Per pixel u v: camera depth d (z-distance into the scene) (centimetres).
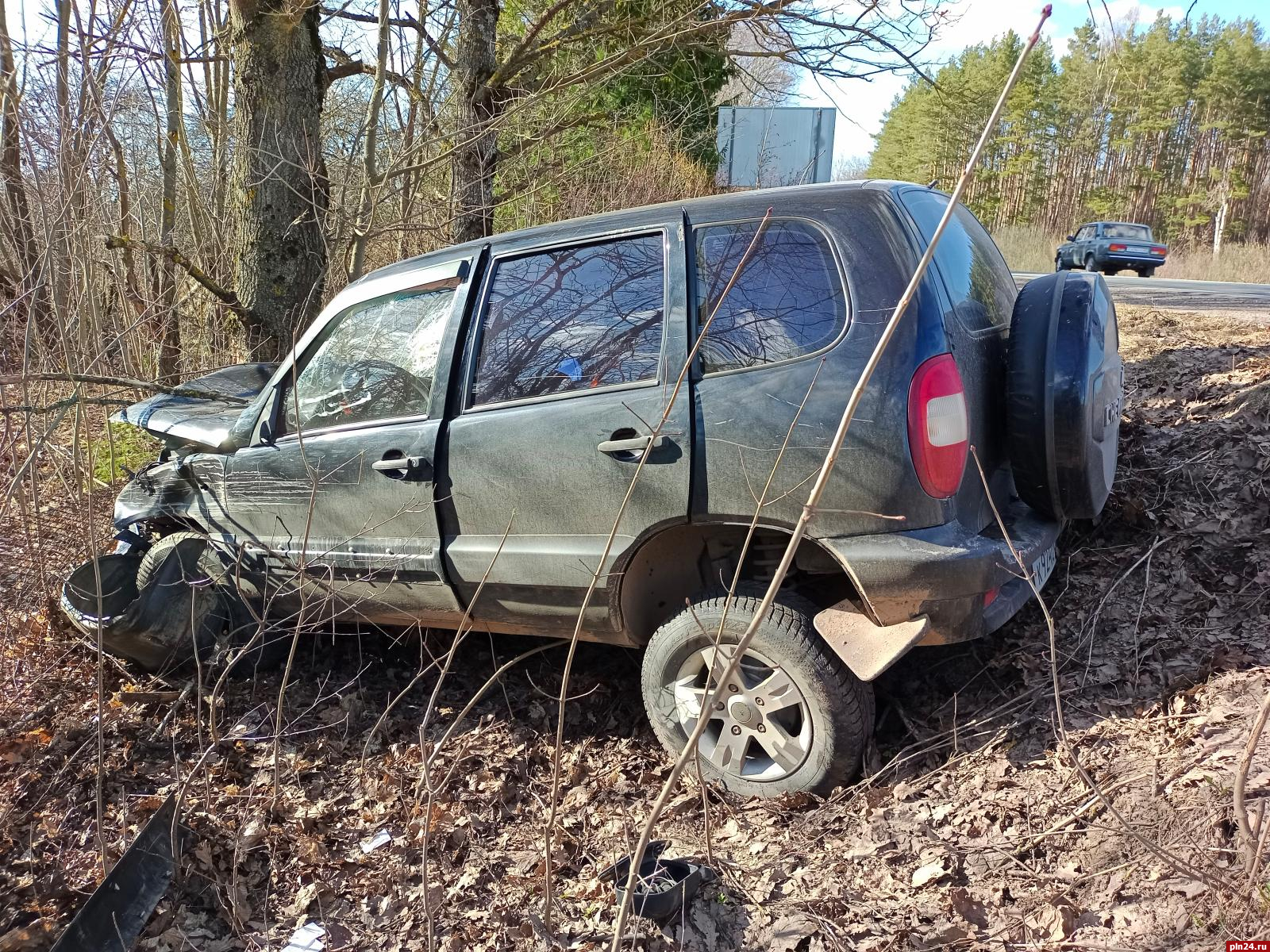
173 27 675
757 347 274
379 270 363
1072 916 213
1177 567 336
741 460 269
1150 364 548
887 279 262
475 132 751
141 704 366
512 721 352
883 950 218
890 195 277
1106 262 2466
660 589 313
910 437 254
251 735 350
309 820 304
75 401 360
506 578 315
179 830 289
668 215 299
